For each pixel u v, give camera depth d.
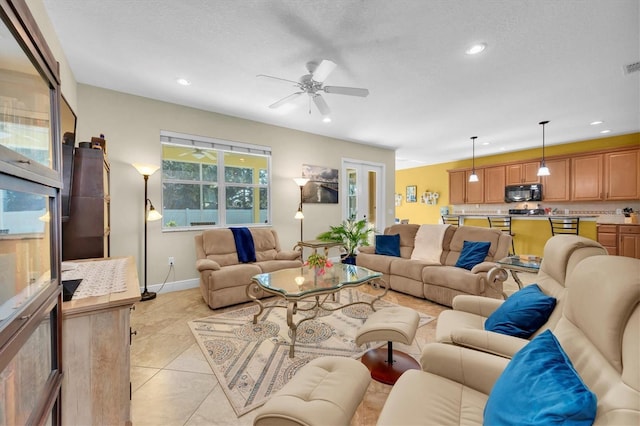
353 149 5.93
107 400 1.28
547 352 0.93
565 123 4.64
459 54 2.57
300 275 2.85
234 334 2.54
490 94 3.47
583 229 5.53
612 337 0.81
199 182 4.14
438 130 5.07
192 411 1.60
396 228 4.53
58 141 1.11
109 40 2.37
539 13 2.02
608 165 5.25
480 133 5.25
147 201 3.49
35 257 0.97
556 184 5.87
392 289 3.93
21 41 0.80
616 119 4.43
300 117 4.38
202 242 3.75
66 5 1.95
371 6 1.95
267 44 2.41
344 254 5.58
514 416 0.78
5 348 0.67
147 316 2.96
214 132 4.14
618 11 2.00
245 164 4.59
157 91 3.41
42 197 1.01
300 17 2.07
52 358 1.09
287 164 4.95
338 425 1.01
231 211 4.46
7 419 0.78
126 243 3.51
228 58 2.64
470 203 7.34
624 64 2.76
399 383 1.23
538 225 6.07
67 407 1.22
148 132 3.62
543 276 1.82
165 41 2.38
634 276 0.83
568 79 3.07
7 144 0.84
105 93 3.34
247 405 1.64
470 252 3.41
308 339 2.45
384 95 3.49
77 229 2.32
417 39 2.33
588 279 1.04
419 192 8.97
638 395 0.63
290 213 5.01
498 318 1.64
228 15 2.05
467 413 1.06
